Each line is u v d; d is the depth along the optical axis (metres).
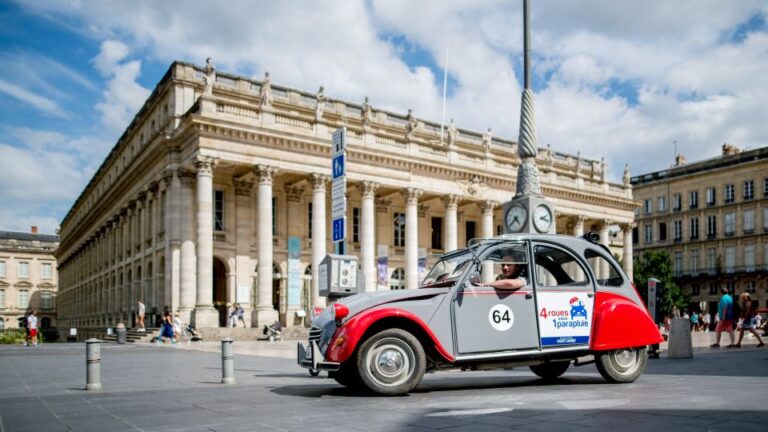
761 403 8.14
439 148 54.22
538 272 12.02
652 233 91.06
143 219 53.00
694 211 86.06
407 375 10.12
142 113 56.09
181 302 43.47
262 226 43.97
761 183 79.19
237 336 40.72
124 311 57.50
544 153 68.81
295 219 51.19
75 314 87.75
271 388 11.73
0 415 8.97
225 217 47.94
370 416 7.89
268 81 45.47
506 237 11.43
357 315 10.17
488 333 10.79
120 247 61.81
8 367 19.92
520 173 16.77
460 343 10.60
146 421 8.04
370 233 49.25
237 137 43.34
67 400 10.65
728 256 81.88
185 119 42.94
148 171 50.88
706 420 6.98
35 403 10.30
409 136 52.25
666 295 72.50
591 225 71.38
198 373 16.08
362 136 49.81
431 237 59.94
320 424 7.37
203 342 38.75
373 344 10.07
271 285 43.84
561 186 62.75
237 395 10.62
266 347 31.95
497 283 11.00
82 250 85.12
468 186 55.38
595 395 9.48
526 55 16.95
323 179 46.59
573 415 7.55
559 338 11.18
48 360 23.58
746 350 22.16
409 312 10.34
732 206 81.88
